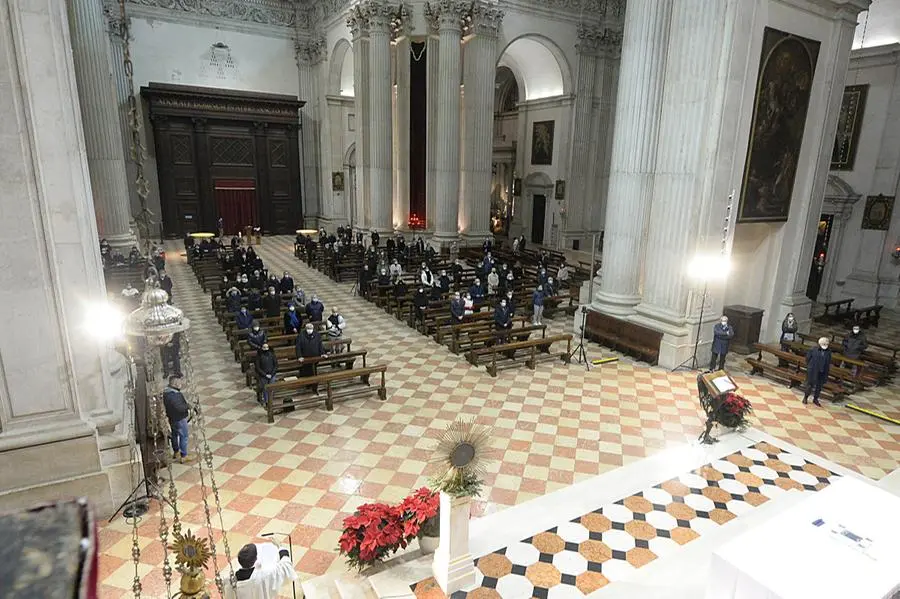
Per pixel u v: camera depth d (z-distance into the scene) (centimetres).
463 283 1930
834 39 1276
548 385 1130
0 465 632
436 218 2564
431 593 575
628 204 1320
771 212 1307
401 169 2670
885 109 1723
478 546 646
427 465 823
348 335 1438
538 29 2583
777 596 418
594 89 2795
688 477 798
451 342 1338
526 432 927
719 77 1119
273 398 990
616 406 1034
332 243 2367
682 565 622
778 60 1188
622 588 588
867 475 818
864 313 1741
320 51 3122
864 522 491
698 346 1230
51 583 63
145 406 730
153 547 638
